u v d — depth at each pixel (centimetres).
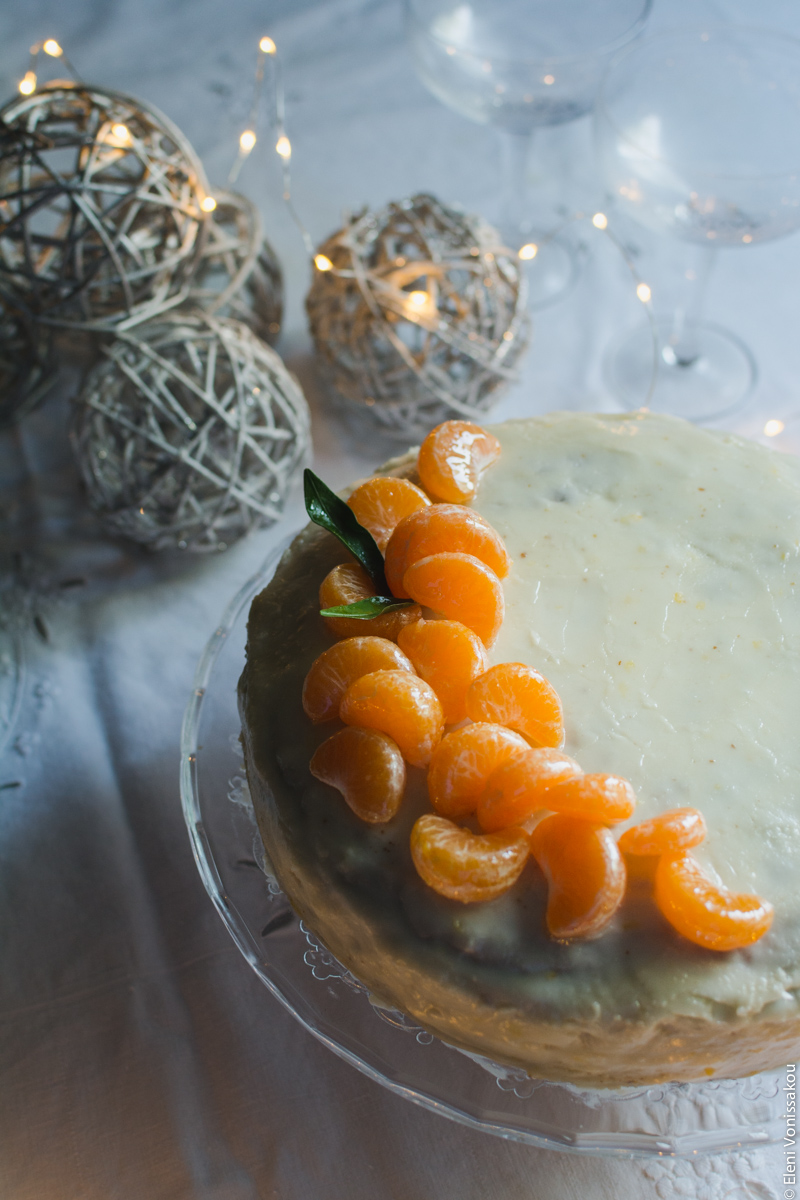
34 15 106
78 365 86
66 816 69
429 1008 56
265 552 78
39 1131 61
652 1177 59
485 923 54
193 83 101
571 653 60
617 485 65
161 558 78
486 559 59
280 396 74
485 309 76
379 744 54
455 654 56
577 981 53
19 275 72
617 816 52
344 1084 62
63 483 81
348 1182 59
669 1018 53
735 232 74
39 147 70
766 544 63
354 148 98
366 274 75
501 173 97
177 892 67
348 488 67
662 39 80
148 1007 64
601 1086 57
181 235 75
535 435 67
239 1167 60
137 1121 61
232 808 64
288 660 60
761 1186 59
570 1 85
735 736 58
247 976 64
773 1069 58
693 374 85
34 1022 63
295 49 104
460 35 86
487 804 53
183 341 73
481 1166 60
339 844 56
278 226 92
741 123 81
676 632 60
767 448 67
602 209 96
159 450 72
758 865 55
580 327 88
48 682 73
